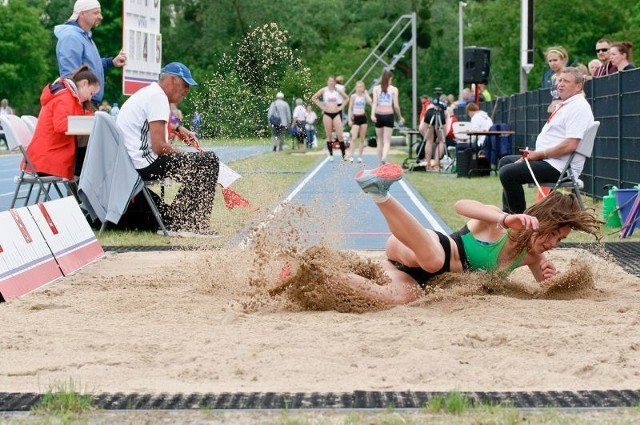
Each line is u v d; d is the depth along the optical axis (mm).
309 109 64812
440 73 156750
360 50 138250
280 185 32688
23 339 10719
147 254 18734
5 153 77875
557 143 21594
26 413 7859
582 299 13367
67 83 22781
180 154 21547
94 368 9359
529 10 49656
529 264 13734
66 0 155250
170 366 9531
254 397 8266
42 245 15664
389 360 9617
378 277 12977
